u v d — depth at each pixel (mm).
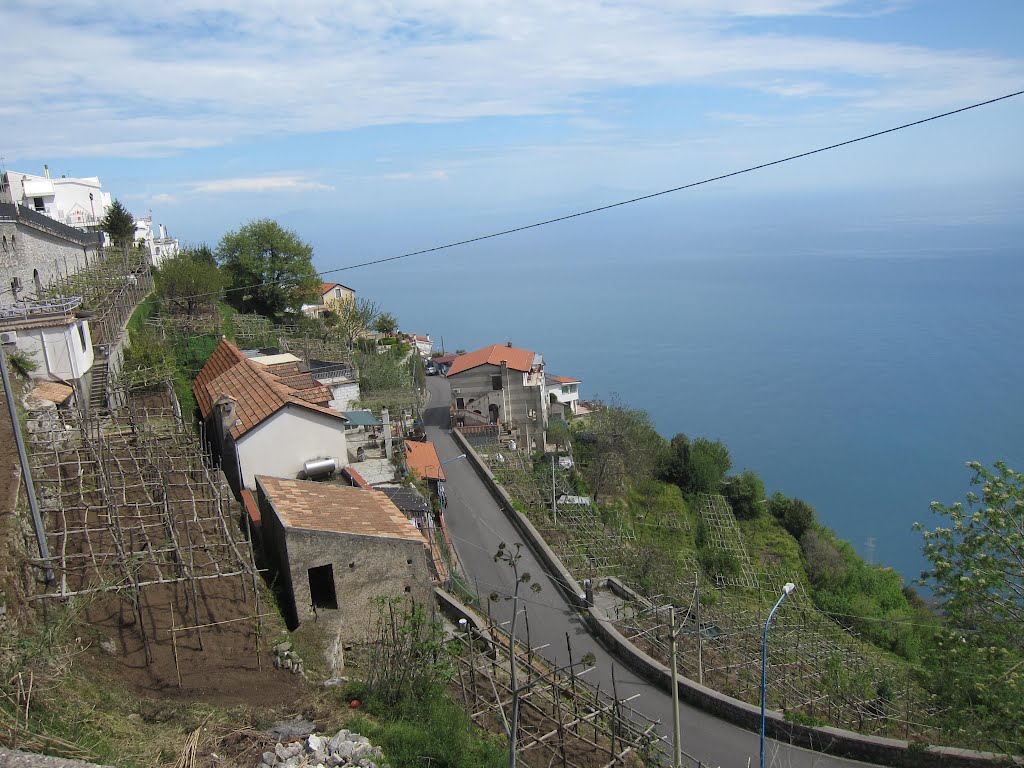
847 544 62062
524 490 47781
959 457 153375
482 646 26188
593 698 24203
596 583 36750
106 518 22281
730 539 54875
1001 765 20578
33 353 31391
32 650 14898
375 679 18688
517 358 66062
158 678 17094
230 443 31297
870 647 42344
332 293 109000
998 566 20375
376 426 43219
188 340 49219
